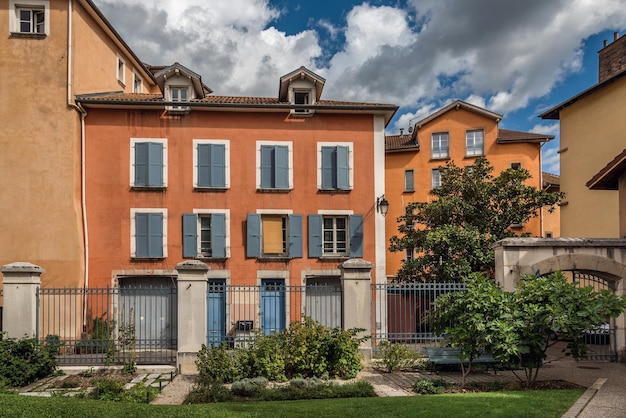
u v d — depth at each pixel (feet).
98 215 63.46
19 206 60.39
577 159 71.41
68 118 61.87
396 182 96.43
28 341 40.40
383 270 65.67
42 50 61.87
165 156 65.26
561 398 28.55
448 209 62.23
